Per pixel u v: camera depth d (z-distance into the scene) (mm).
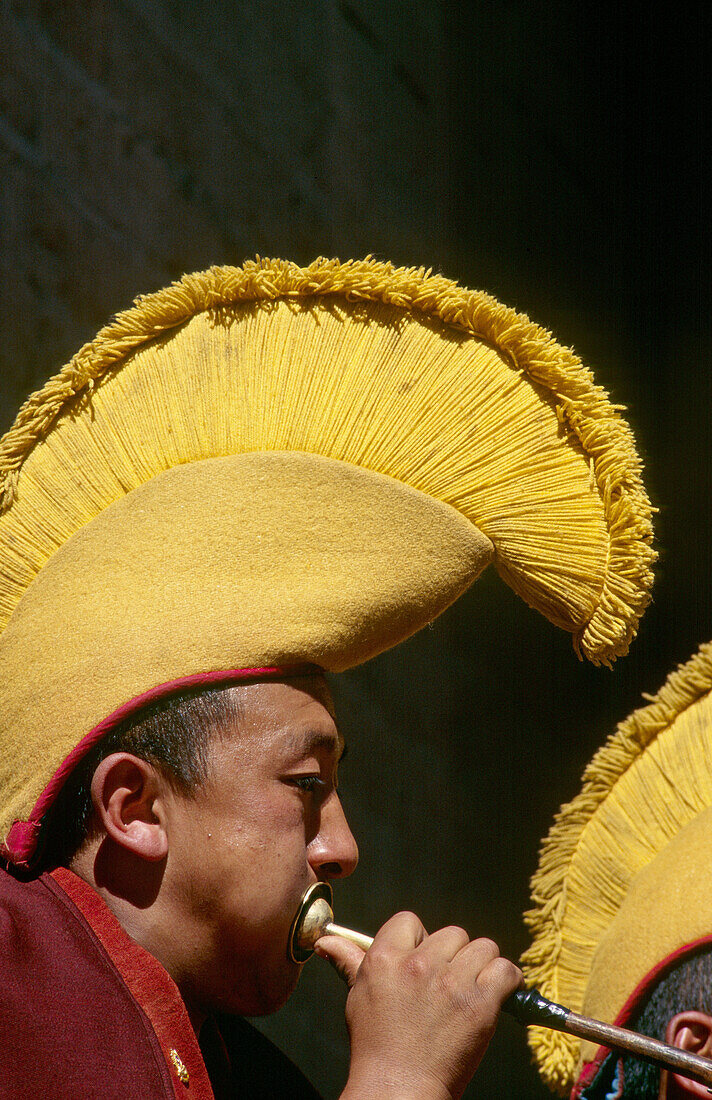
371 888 12055
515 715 14461
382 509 4465
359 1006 3865
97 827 4160
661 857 6215
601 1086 6055
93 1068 3662
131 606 4277
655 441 17609
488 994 3846
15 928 3900
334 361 4641
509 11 16797
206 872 4109
